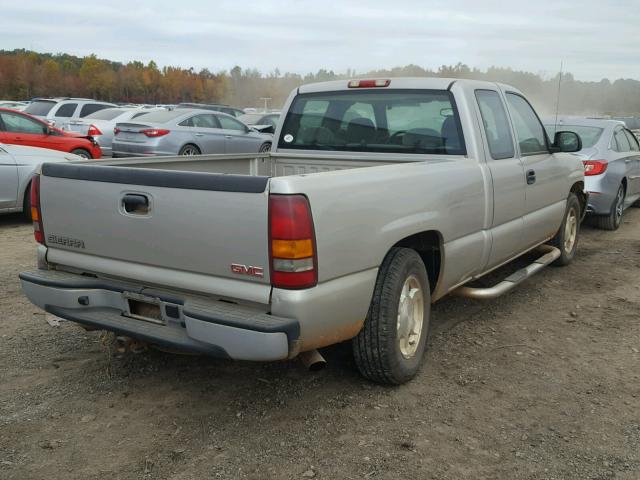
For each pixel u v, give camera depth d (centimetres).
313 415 344
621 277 636
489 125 477
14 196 855
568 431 329
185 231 311
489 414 346
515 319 505
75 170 348
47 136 1205
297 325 293
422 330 390
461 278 437
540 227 562
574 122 912
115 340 414
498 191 461
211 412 346
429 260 414
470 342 453
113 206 335
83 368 401
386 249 341
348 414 345
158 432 325
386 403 357
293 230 286
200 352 306
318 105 530
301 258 289
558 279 625
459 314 515
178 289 323
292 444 314
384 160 488
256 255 293
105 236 342
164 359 415
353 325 332
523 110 548
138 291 333
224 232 299
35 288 361
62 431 325
